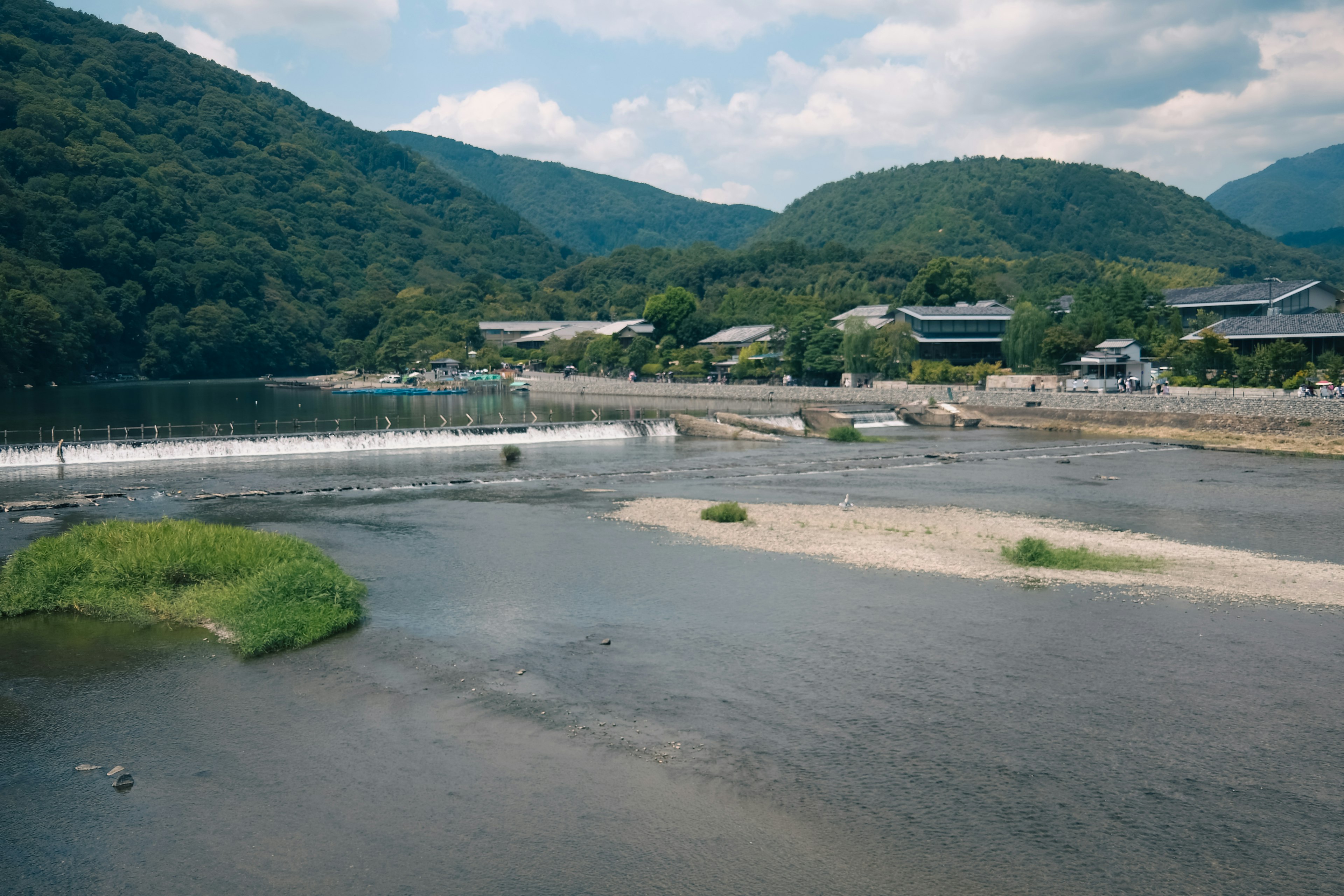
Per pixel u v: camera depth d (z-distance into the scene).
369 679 33.84
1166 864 22.59
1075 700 31.80
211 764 27.70
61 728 29.95
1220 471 85.06
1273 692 32.44
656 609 42.12
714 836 23.83
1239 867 22.50
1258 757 27.73
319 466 87.81
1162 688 32.78
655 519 62.69
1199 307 168.88
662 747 28.52
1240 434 104.25
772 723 30.14
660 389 194.62
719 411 138.12
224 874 22.50
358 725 30.12
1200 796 25.59
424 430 103.94
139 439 91.62
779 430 116.38
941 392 139.88
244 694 32.53
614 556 52.06
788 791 25.95
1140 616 40.78
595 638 38.16
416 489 75.25
